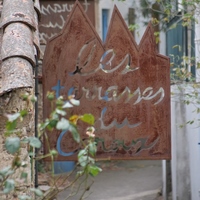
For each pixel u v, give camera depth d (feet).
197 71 42.06
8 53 25.36
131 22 65.77
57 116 17.28
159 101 34.14
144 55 34.22
